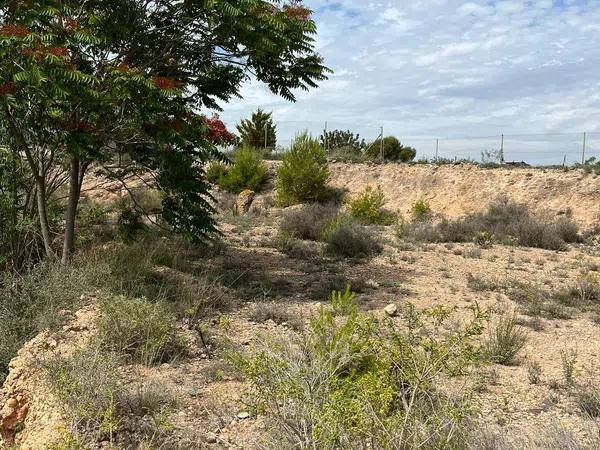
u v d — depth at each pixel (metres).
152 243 11.38
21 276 7.57
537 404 5.12
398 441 3.00
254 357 4.48
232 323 7.48
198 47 10.20
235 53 10.02
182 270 10.60
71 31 7.87
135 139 9.88
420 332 6.82
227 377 5.48
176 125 8.55
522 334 7.71
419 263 13.82
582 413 4.89
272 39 9.26
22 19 7.51
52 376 4.79
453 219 25.14
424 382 3.63
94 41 7.80
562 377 5.97
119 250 10.17
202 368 5.77
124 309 6.20
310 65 10.38
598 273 13.42
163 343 6.07
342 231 15.12
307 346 4.30
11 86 7.69
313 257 13.87
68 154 9.33
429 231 19.75
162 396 4.86
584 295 10.57
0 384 5.70
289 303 8.91
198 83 10.59
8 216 9.95
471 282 11.28
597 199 22.73
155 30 9.86
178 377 5.49
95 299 7.29
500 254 16.06
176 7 9.60
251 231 18.70
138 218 11.45
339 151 35.19
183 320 7.18
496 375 5.80
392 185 29.88
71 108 8.59
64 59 7.15
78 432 4.18
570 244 19.02
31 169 9.85
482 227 20.38
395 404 3.64
